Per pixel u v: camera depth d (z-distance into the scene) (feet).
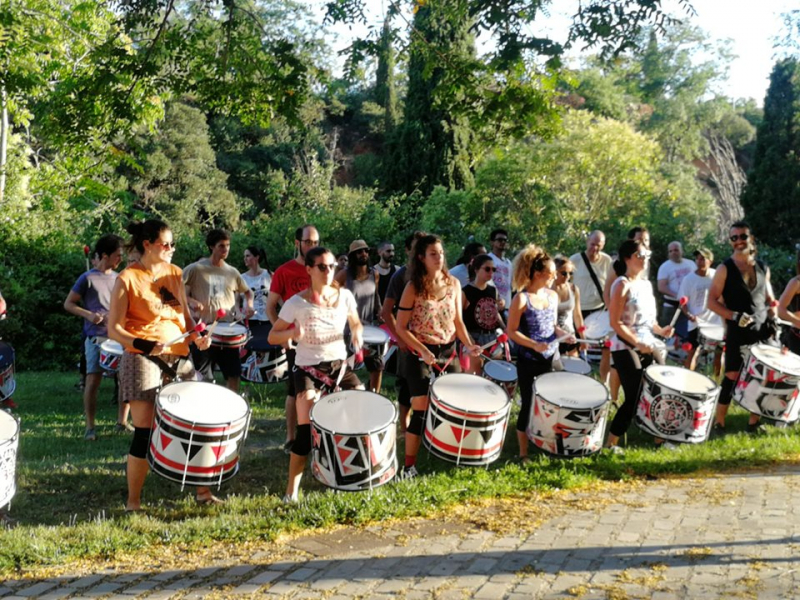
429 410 21.74
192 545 18.16
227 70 36.76
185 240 58.03
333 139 142.31
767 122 91.76
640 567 16.53
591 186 82.84
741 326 27.40
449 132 92.07
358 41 35.22
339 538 18.70
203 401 19.58
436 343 22.70
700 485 22.27
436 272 22.39
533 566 16.75
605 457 24.47
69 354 54.34
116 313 19.81
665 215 62.49
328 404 20.11
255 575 16.66
